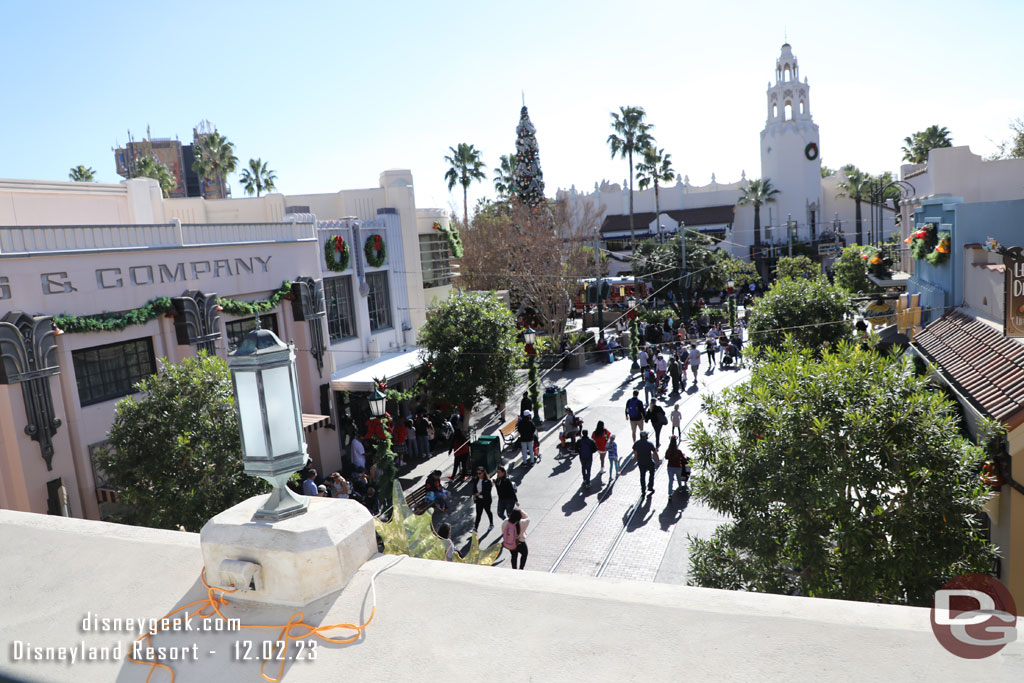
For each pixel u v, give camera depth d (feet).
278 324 56.95
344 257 66.64
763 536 25.18
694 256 143.02
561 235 132.36
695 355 84.12
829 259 209.87
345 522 7.43
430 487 50.70
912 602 23.44
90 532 9.20
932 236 48.75
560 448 63.62
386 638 6.21
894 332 60.80
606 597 6.43
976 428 32.40
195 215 78.79
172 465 33.30
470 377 64.28
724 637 5.67
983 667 5.06
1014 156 109.40
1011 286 29.68
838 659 5.28
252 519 7.53
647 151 183.42
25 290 38.17
